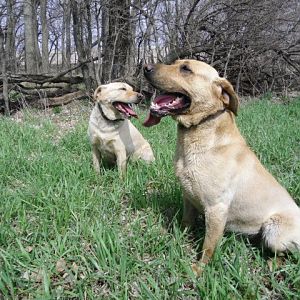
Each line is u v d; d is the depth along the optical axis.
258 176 1.10
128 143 1.77
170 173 1.60
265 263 1.09
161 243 1.10
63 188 1.42
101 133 1.68
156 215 1.29
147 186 1.55
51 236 1.14
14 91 3.47
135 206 1.34
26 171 1.61
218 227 1.05
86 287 0.93
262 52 3.95
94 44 3.79
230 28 3.76
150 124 1.14
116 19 3.41
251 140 2.17
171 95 1.10
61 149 2.04
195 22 3.64
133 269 0.99
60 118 3.11
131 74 3.62
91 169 1.67
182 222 1.22
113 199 1.36
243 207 1.10
